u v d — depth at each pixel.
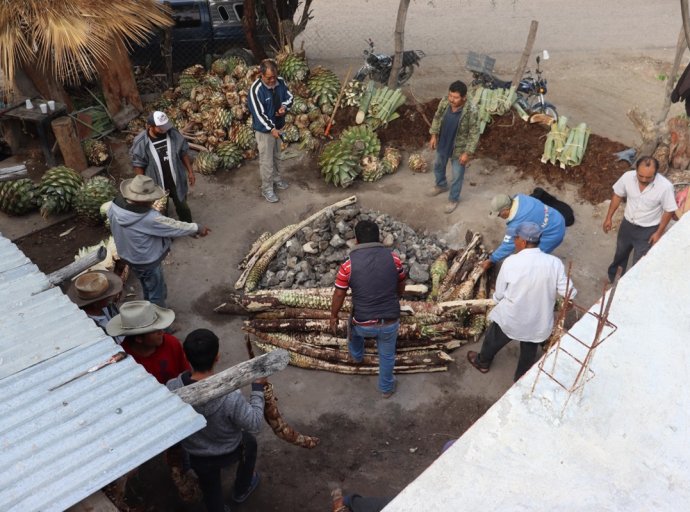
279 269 7.54
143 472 5.47
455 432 5.92
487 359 6.30
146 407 3.07
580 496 2.66
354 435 5.87
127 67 9.95
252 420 4.19
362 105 9.73
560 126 9.02
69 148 8.88
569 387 3.08
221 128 9.65
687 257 3.83
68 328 3.60
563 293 5.38
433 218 8.43
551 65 12.39
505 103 9.52
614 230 8.12
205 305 7.21
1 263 4.23
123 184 6.02
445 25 14.12
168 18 9.85
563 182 8.84
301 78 10.31
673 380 3.13
